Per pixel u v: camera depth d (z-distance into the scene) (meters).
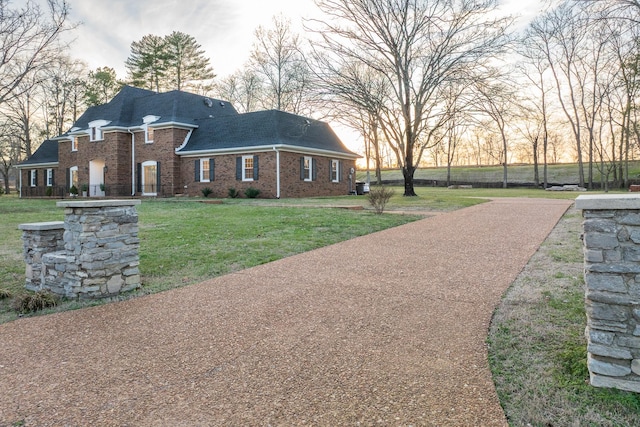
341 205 15.49
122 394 2.68
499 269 5.65
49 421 2.39
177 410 2.47
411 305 4.30
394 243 7.84
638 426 2.25
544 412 2.40
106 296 5.14
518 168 51.88
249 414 2.41
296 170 22.52
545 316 3.84
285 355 3.20
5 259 7.14
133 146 25.61
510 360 3.04
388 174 53.91
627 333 2.53
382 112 20.81
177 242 8.27
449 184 43.34
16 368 3.12
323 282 5.31
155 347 3.45
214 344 3.46
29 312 4.66
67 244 5.16
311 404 2.50
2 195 36.22
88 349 3.45
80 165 27.42
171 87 45.09
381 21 19.30
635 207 2.46
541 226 9.16
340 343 3.40
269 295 4.84
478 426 2.26
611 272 2.56
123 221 5.36
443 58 19.47
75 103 41.56
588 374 2.77
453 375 2.83
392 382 2.74
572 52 29.09
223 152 22.72
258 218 11.51
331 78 19.25
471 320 3.84
